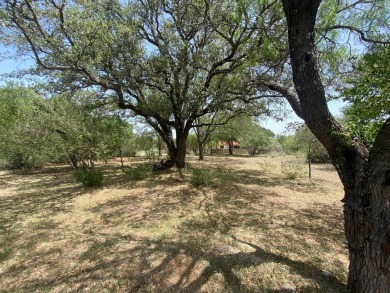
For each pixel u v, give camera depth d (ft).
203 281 8.46
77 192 23.41
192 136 92.32
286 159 56.85
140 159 64.39
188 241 11.83
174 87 27.66
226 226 14.08
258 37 18.15
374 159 6.92
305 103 8.19
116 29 21.04
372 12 12.01
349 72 14.03
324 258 10.56
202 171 28.71
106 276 8.73
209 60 25.88
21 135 31.71
